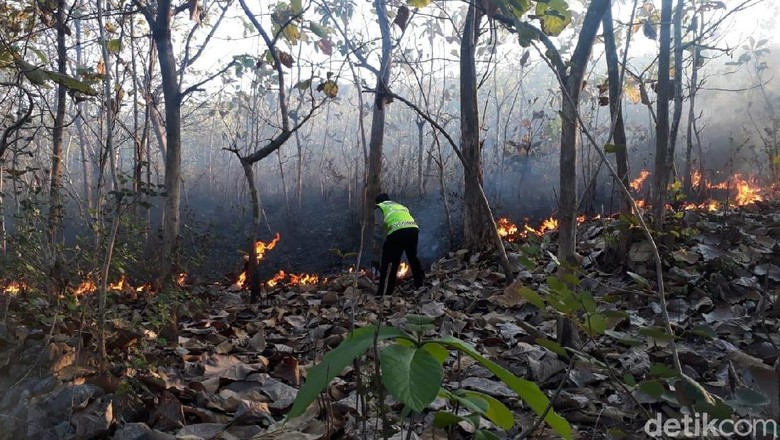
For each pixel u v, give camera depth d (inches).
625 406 115.6
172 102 211.8
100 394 112.7
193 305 209.3
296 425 109.7
